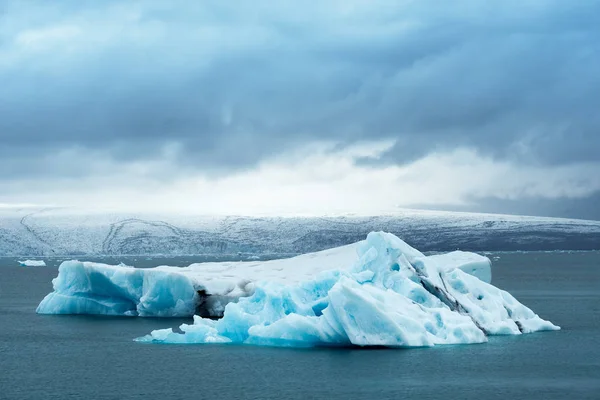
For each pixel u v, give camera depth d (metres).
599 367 29.73
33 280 112.50
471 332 33.38
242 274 49.03
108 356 34.00
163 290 45.53
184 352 33.69
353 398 25.48
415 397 25.52
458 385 26.91
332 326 32.16
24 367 32.06
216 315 44.97
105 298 49.31
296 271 49.34
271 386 27.09
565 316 50.44
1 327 44.06
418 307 33.06
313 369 29.19
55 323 45.25
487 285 37.75
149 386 27.81
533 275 115.75
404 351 31.66
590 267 147.50
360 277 33.94
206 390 27.00
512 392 26.09
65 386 28.27
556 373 28.81
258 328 33.88
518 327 37.12
